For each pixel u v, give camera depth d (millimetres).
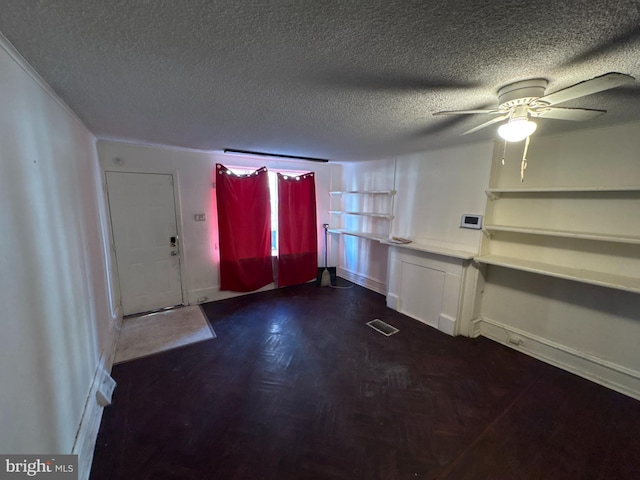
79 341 1836
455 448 1786
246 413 2068
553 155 2572
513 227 2719
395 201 4055
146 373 2533
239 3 858
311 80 1448
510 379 2465
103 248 2949
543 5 852
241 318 3660
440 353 2873
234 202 4172
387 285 4199
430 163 3512
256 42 1100
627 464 1682
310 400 2207
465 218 3119
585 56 1162
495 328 3127
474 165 3010
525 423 1986
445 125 2273
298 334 3260
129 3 855
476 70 1308
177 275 3928
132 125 2420
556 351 2668
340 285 5039
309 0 842
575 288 2529
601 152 2295
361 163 4781
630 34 994
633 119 2043
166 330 3312
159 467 1647
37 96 1442
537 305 2791
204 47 1140
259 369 2600
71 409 1586
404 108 1868
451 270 3225
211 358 2773
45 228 1441
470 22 946
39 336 1268
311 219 5023
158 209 3680
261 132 2627
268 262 4645
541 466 1668
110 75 1414
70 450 1507
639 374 2225
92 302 2268
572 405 2160
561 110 1454
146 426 1938
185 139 3012
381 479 1590
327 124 2303
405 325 3500
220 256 4168
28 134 1323
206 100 1762
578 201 2443
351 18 937
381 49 1140
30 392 1149
